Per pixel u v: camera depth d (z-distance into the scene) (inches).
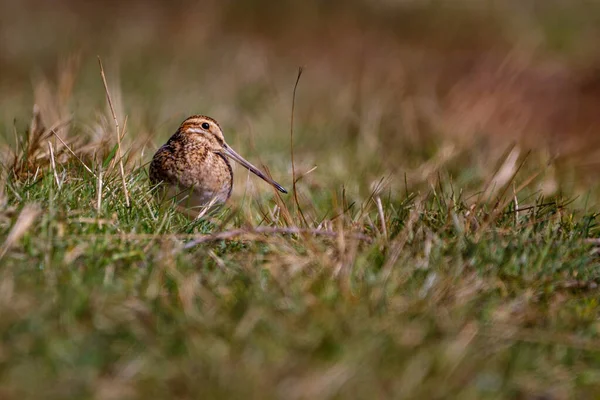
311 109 1008.9
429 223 508.4
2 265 423.2
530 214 543.5
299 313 401.4
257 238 477.4
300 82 1141.7
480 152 835.4
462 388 377.4
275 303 410.0
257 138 842.8
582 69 1166.3
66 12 1411.2
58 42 1277.1
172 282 429.1
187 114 900.6
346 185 695.1
